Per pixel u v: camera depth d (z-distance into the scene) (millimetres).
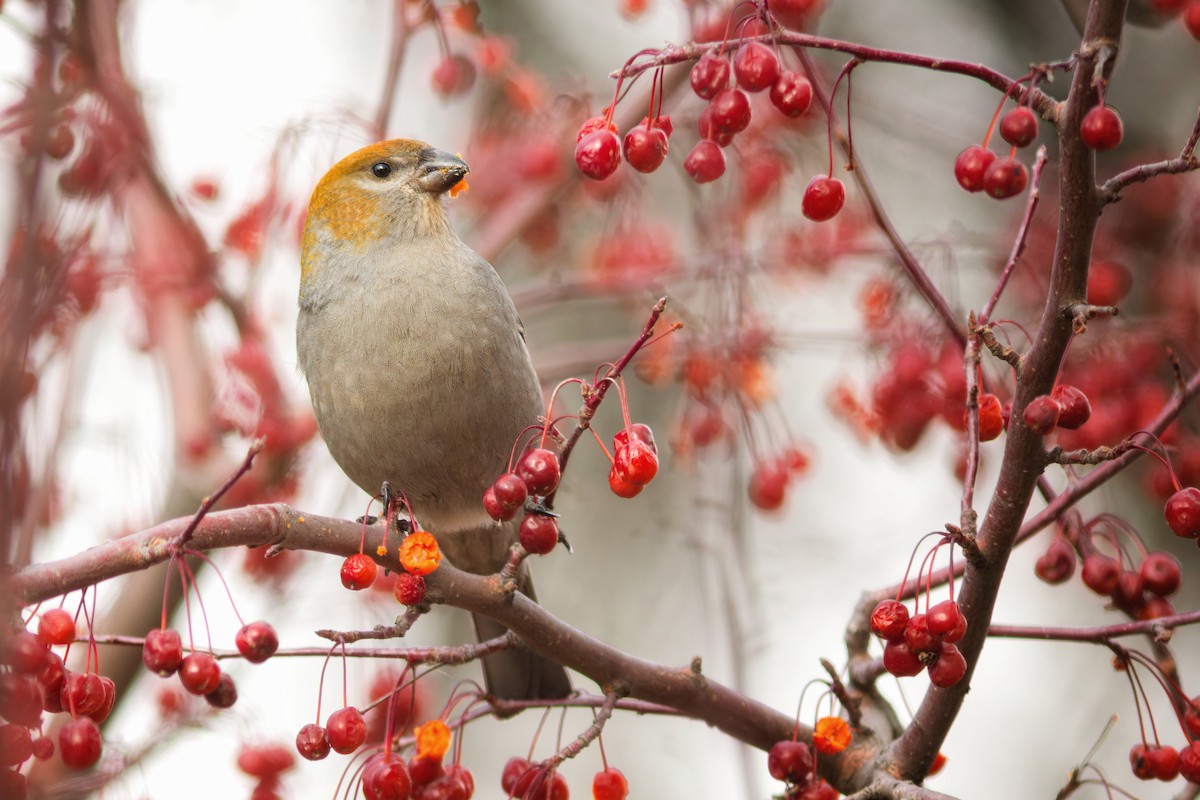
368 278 8258
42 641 5375
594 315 13656
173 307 9969
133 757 8203
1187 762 6211
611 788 6500
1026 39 14047
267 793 8344
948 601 5633
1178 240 9719
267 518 5934
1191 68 13062
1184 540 12070
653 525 13094
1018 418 5664
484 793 12977
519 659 7457
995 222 13250
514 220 10922
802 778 6578
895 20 14102
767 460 9867
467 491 8469
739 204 10609
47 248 7352
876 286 9766
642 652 12859
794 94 5551
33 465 7160
